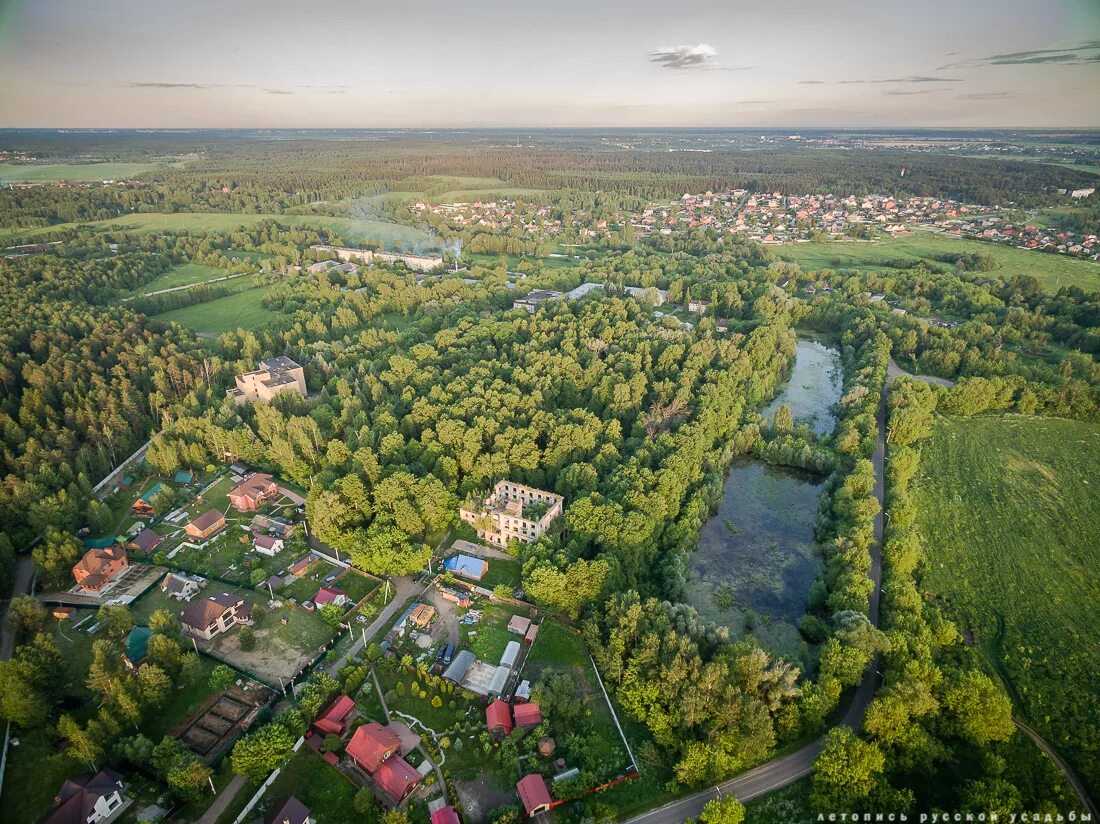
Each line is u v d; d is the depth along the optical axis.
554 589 147.00
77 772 113.62
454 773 116.06
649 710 123.50
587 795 112.56
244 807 108.56
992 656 144.75
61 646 141.88
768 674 121.44
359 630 147.62
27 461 194.50
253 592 159.50
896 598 147.88
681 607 142.62
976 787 105.06
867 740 118.25
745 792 113.06
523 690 130.88
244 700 129.00
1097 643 147.75
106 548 171.62
